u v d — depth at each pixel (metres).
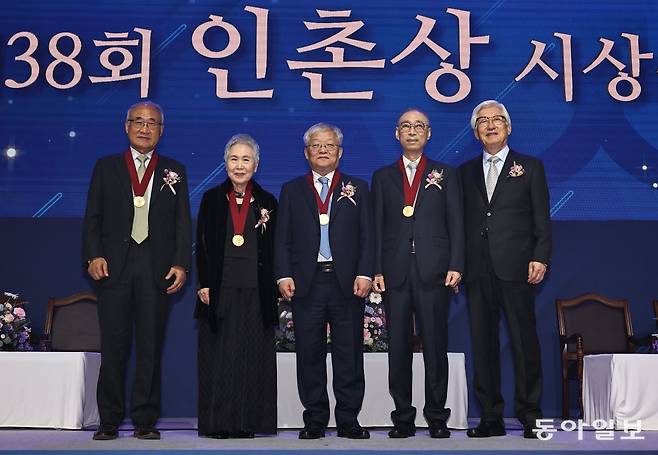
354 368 4.34
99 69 6.37
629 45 6.46
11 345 5.41
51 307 6.01
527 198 4.48
